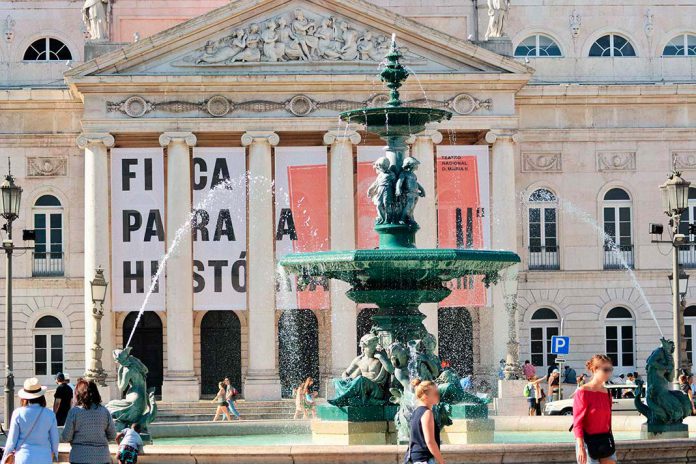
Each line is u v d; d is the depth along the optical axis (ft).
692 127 274.98
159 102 250.98
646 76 280.72
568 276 272.10
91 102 249.75
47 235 266.98
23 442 88.89
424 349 116.67
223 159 246.47
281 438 134.41
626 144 274.57
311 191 245.04
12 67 277.03
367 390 113.80
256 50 252.01
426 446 78.59
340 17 253.85
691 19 282.56
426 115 118.01
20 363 264.72
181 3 278.46
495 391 253.24
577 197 273.33
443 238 244.42
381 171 118.21
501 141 254.47
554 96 271.69
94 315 206.69
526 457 95.66
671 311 273.54
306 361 266.57
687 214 275.39
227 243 245.04
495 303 248.73
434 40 252.21
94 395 90.12
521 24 281.95
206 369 265.54
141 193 246.27
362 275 114.52
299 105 252.83
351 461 95.71
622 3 282.36
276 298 249.96
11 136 266.57
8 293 171.32
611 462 80.18
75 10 279.69
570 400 202.28
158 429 140.46
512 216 254.27
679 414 113.29
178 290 247.09
